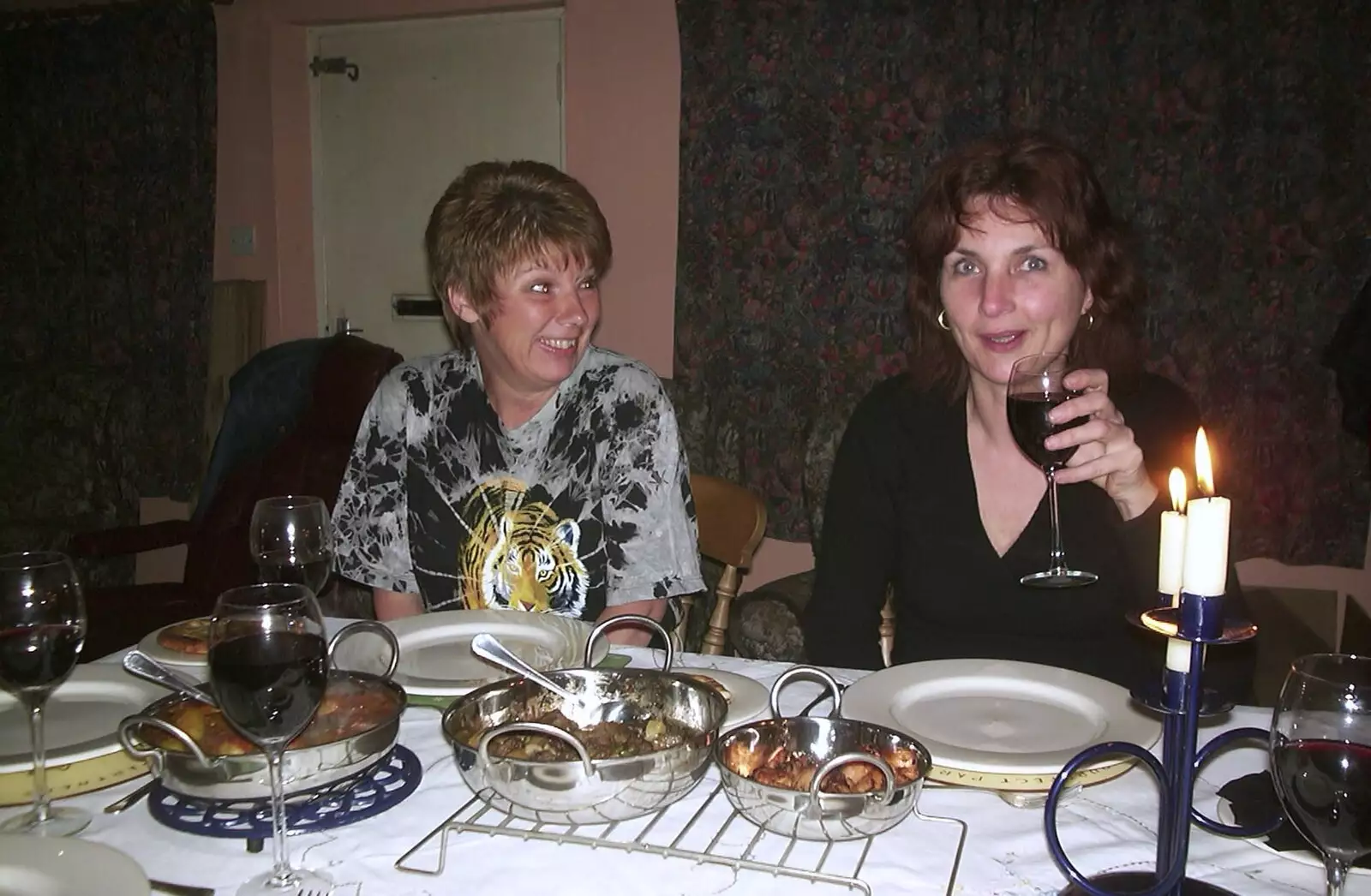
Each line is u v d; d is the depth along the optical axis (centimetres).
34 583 88
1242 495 294
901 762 88
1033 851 84
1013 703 109
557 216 153
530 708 101
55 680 89
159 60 391
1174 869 68
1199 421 149
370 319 400
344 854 84
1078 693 109
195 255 398
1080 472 119
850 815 79
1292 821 74
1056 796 72
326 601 243
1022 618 145
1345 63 274
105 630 242
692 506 165
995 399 145
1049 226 135
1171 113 288
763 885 79
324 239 401
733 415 336
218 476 277
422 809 91
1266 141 282
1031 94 298
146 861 83
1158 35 287
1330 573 298
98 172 402
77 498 416
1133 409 148
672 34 344
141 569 425
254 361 286
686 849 84
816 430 271
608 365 166
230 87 395
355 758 86
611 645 132
